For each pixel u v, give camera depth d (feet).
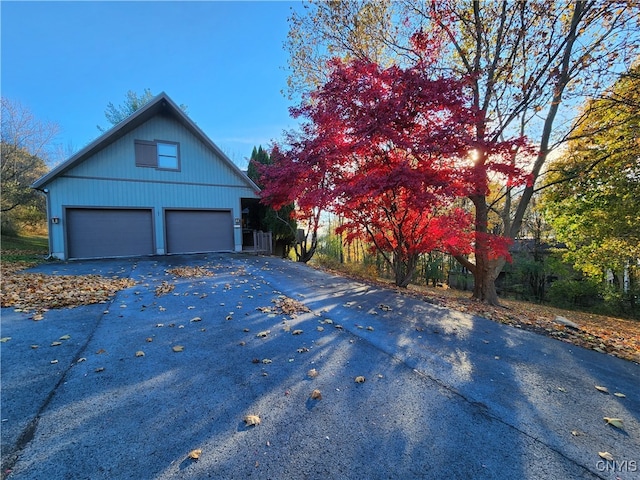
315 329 13.17
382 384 8.80
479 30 23.65
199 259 35.12
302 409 7.45
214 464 5.65
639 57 21.94
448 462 5.88
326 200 22.71
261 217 50.85
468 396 8.35
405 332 13.33
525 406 7.98
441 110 19.93
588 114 24.91
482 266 26.35
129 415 7.04
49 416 6.93
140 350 10.59
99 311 14.82
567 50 22.76
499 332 14.08
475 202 25.46
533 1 21.49
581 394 8.74
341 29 29.17
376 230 29.25
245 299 17.75
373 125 19.39
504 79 23.65
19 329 12.22
